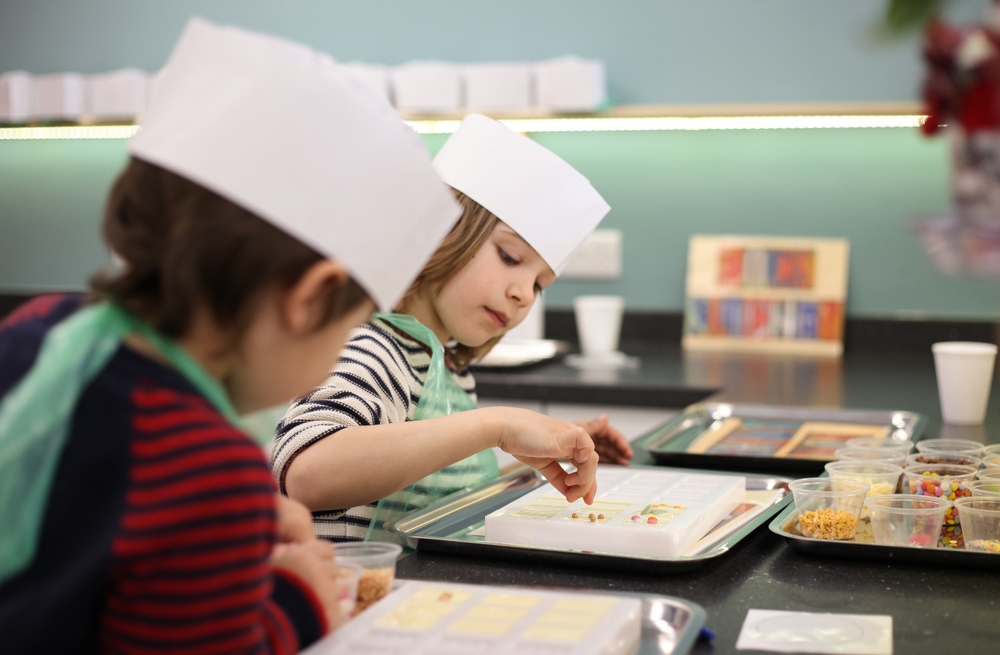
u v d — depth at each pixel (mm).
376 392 1238
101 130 3141
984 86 542
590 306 2719
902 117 2602
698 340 2891
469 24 2930
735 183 2840
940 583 933
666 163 2885
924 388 2236
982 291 2672
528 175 1338
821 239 2789
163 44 3150
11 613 593
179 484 583
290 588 703
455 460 1098
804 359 2717
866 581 939
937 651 764
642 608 800
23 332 678
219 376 673
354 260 677
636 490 1215
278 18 3070
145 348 632
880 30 557
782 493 1300
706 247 2875
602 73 2770
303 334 664
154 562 577
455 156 1369
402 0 2977
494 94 2688
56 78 2996
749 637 794
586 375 2445
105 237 649
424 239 752
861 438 1628
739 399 2105
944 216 572
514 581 945
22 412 600
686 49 2783
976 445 1395
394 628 727
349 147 681
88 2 3191
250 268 620
